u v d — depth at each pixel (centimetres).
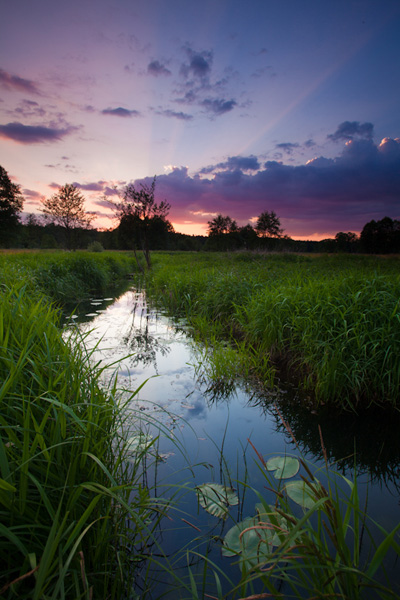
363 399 314
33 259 1064
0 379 163
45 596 87
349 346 329
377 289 399
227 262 1539
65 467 137
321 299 403
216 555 150
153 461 217
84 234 4506
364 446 242
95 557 125
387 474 211
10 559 106
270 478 200
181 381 355
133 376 365
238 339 514
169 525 167
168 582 137
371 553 149
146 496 159
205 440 245
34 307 256
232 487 192
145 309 781
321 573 106
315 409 298
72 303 855
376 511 176
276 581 138
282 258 1809
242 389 338
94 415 175
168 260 1981
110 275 1372
